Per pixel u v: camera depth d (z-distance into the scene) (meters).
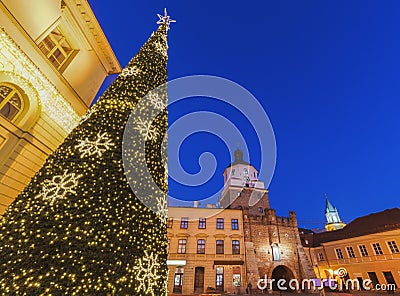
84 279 3.99
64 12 9.39
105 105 6.86
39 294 3.71
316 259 32.19
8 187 7.46
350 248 28.06
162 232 5.89
